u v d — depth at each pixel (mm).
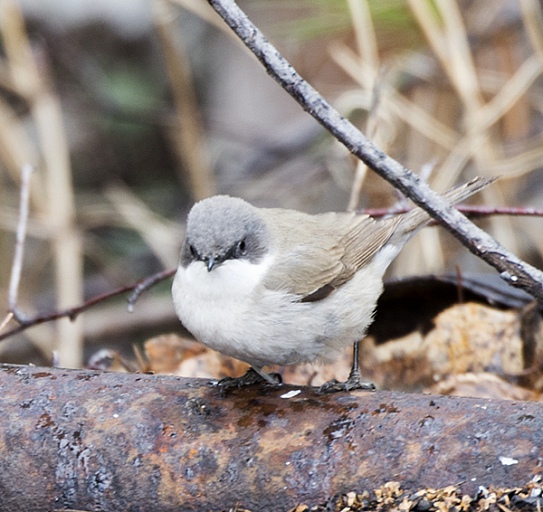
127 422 6789
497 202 13672
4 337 10258
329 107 7711
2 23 15305
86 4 18062
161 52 18375
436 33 13250
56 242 15047
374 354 10094
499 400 6402
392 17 13453
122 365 10359
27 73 15461
